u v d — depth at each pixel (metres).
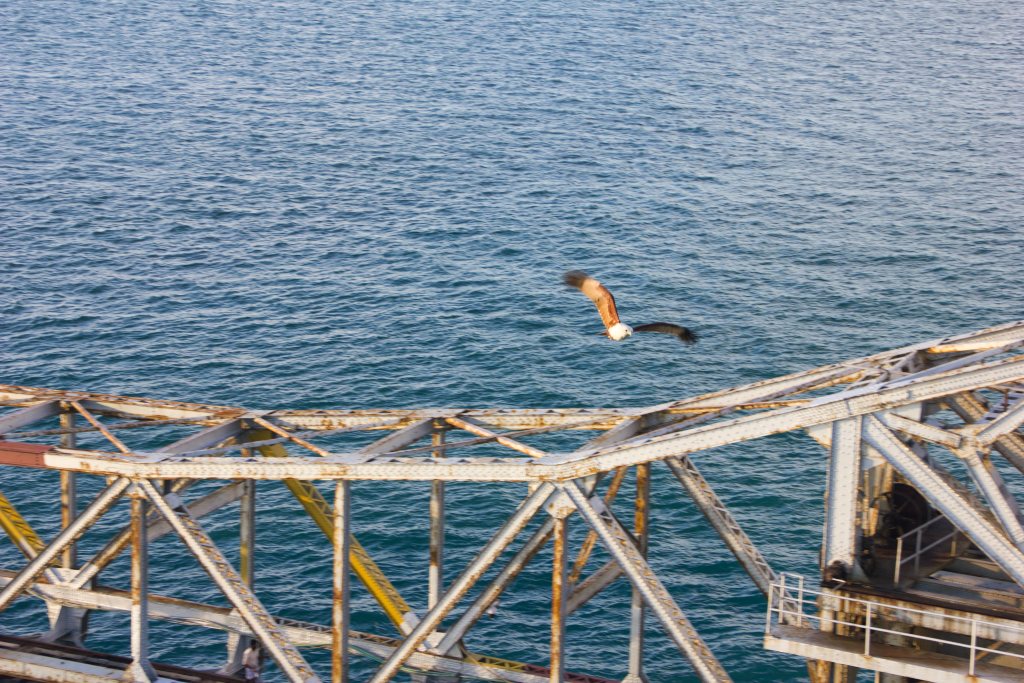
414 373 61.12
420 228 84.44
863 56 154.12
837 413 21.75
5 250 78.25
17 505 49.62
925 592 23.02
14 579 24.86
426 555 45.78
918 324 69.50
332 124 114.25
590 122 116.88
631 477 50.19
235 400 58.09
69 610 29.27
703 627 41.47
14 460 24.91
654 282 74.69
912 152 109.25
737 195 94.69
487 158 103.50
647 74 139.75
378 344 64.50
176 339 65.00
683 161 104.44
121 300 70.38
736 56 152.00
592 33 164.50
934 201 94.06
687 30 169.00
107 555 28.34
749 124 118.12
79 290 71.81
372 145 107.00
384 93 127.31
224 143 107.12
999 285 75.69
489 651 40.41
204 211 88.06
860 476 22.25
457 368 61.78
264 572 44.69
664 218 88.06
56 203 88.69
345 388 59.50
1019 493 51.00
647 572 22.53
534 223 85.88
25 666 26.06
